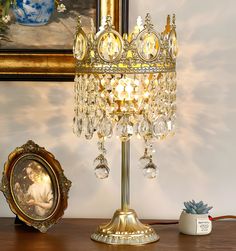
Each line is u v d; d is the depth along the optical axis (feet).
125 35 5.08
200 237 5.17
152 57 4.66
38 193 5.31
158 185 5.81
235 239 5.12
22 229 5.37
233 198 5.79
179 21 5.67
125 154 5.07
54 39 5.65
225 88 5.71
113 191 5.83
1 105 5.79
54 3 5.63
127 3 5.54
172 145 5.77
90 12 5.62
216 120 5.74
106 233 5.00
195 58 5.70
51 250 4.79
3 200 5.84
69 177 5.82
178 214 5.81
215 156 5.77
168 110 4.84
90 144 5.79
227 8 5.65
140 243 4.93
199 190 5.80
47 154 5.38
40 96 5.77
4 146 5.81
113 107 4.94
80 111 4.94
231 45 5.68
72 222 5.63
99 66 4.69
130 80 4.92
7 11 5.63
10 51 5.63
